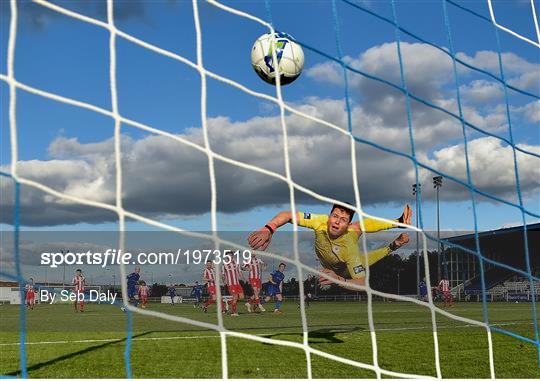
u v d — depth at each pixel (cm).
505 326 1031
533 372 526
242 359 594
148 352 651
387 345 701
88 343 745
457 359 596
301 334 826
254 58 614
